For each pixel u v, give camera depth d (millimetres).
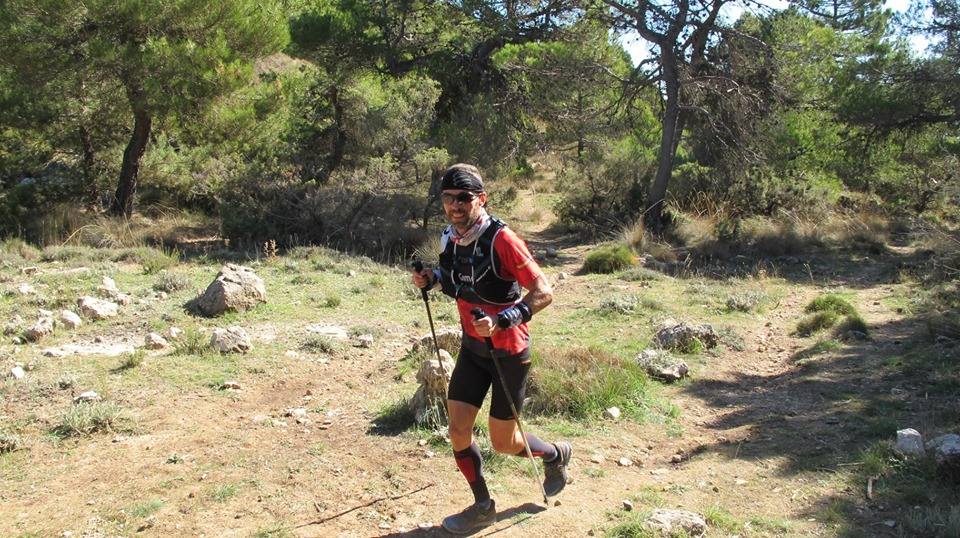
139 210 16156
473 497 4562
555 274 13836
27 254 11852
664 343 8453
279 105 16188
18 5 13062
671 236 17609
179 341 7605
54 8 13023
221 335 7457
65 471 4836
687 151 25719
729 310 10586
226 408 6035
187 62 13578
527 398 6301
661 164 18422
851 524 4273
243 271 9430
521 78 21391
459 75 21875
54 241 13188
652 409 6398
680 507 4512
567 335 9023
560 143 22984
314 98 17422
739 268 14680
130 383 6418
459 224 3854
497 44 22172
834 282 13203
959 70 18531
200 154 17141
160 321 8422
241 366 7027
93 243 13398
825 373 7547
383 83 20828
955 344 8148
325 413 5965
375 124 16016
